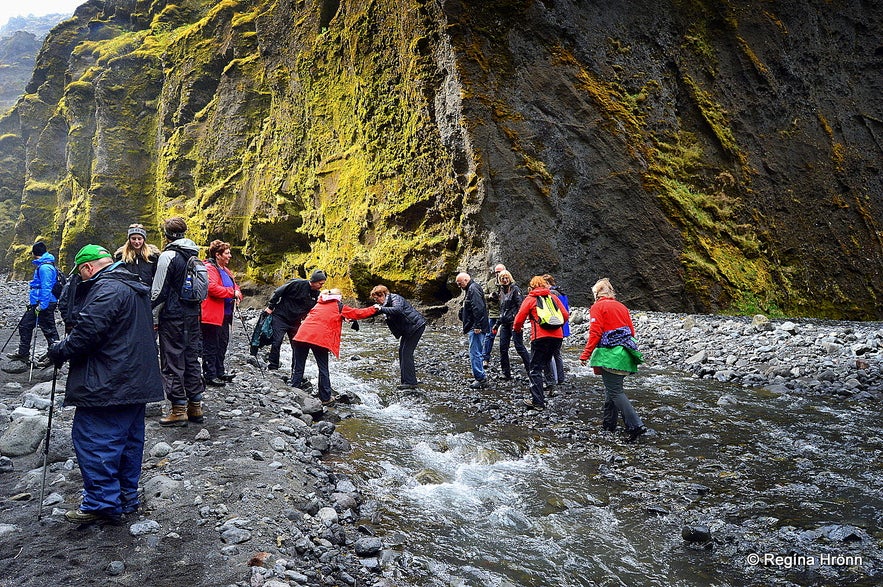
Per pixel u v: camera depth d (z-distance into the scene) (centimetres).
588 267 2025
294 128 2736
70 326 454
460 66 1858
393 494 562
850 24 2558
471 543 474
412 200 2100
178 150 3431
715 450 698
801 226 2338
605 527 509
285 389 858
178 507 460
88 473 425
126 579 371
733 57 2325
